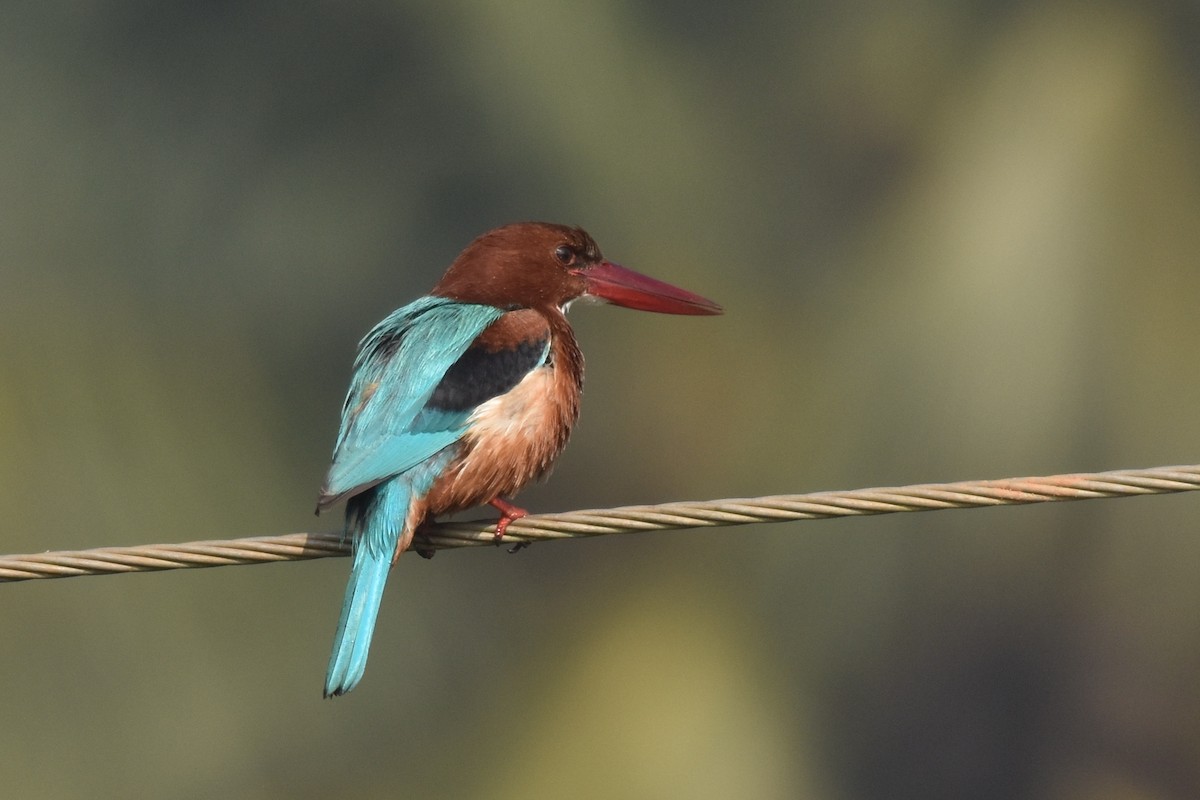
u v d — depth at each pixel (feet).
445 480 22.31
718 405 58.29
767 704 56.70
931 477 57.06
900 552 58.18
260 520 53.93
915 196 59.82
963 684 58.65
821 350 59.26
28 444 52.08
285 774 52.06
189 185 56.03
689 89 60.13
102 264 55.16
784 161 60.80
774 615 57.93
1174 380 56.13
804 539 58.39
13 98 55.83
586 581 58.65
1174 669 59.11
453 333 23.32
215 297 55.57
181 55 56.54
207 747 50.75
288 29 56.65
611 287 26.81
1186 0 59.47
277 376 55.57
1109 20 59.57
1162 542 57.88
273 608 52.75
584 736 55.31
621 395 58.49
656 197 58.18
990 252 57.72
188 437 54.13
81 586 50.98
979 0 61.11
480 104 56.44
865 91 61.21
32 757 49.55
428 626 57.21
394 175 56.24
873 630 58.29
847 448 57.57
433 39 56.39
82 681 50.37
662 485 58.39
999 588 58.18
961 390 56.70
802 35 61.98
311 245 55.83
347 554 21.80
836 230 60.49
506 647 57.36
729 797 54.54
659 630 57.16
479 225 56.49
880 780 57.82
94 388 53.47
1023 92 59.47
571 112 57.16
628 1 60.18
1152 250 57.11
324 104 56.34
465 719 56.34
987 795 58.70
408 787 54.44
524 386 23.00
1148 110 58.44
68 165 55.72
